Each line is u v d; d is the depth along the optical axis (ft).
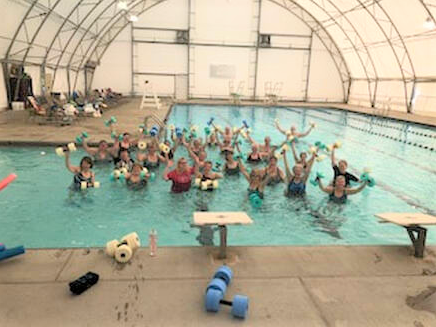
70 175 24.49
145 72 89.35
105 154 27.58
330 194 21.95
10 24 42.01
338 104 91.25
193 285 9.44
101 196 21.15
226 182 24.22
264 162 29.40
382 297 9.21
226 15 87.76
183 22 87.30
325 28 86.22
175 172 22.20
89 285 9.14
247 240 16.70
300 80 93.61
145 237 16.57
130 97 89.25
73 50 68.23
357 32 75.20
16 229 16.88
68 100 58.29
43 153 29.27
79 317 8.07
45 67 59.52
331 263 10.82
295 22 89.20
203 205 20.38
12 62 47.98
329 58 92.27
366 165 32.22
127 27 86.07
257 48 90.43
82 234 16.61
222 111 71.61
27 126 38.60
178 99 90.43
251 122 57.21
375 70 79.30
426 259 11.25
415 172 30.09
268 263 10.70
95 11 62.28
